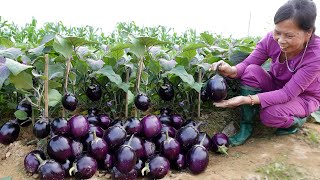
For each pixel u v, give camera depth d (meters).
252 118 2.91
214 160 2.63
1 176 2.26
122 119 2.80
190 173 2.42
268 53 2.95
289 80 2.80
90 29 7.65
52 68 2.54
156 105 3.19
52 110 2.74
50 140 2.22
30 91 2.60
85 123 2.32
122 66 2.80
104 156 2.29
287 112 2.74
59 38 2.38
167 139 2.41
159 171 2.27
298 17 2.40
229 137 2.99
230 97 3.34
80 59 2.69
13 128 2.60
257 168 2.44
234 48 3.50
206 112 3.37
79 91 2.95
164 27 8.21
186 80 2.67
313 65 2.59
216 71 2.81
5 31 7.13
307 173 2.40
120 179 2.23
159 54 2.99
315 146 2.79
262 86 2.91
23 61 2.46
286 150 2.69
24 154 2.47
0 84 2.12
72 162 2.27
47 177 2.10
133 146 2.33
